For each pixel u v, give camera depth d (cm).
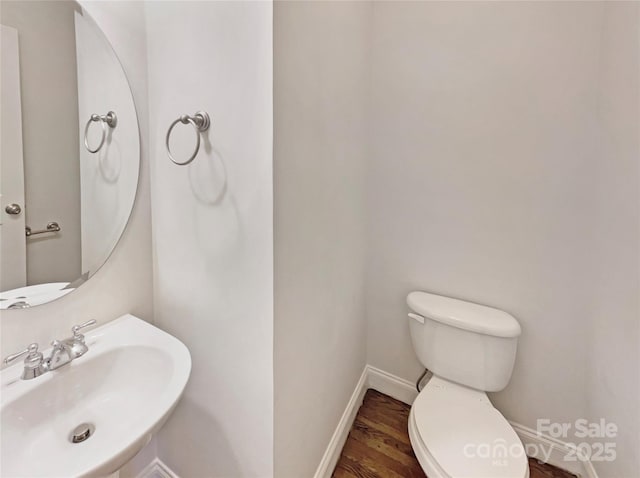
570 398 136
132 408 86
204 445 108
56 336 89
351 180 140
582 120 121
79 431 80
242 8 79
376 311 180
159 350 90
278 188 82
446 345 141
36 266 84
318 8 97
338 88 118
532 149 130
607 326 113
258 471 96
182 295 106
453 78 142
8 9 74
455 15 138
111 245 100
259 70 78
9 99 76
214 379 102
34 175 82
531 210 134
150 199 110
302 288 101
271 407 90
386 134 162
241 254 89
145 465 121
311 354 113
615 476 109
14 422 70
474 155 142
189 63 92
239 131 84
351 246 147
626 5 100
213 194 92
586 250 125
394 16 151
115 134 98
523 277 138
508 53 130
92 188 94
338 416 146
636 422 96
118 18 94
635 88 95
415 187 158
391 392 181
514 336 129
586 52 117
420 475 136
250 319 90
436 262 158
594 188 121
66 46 85
